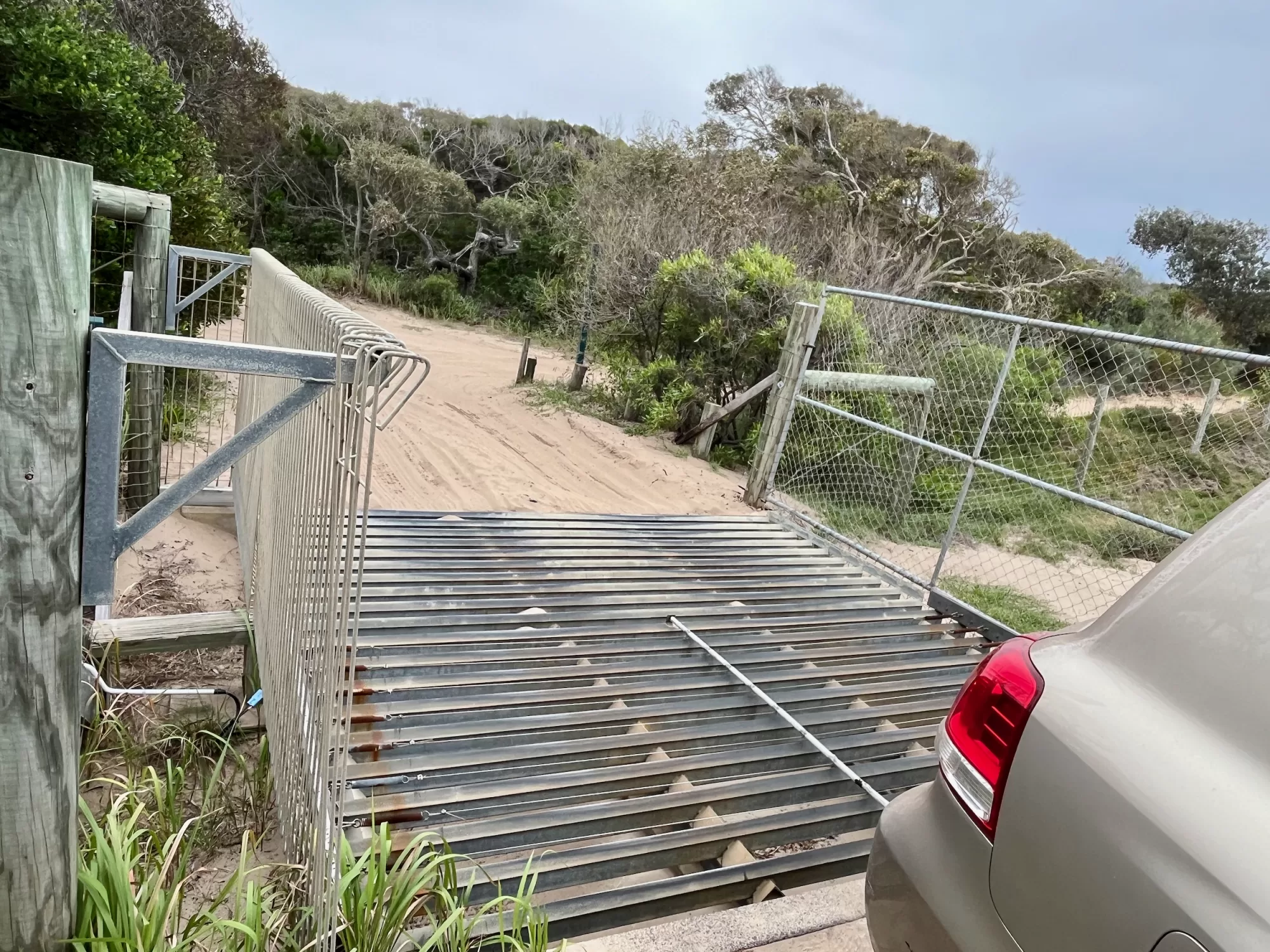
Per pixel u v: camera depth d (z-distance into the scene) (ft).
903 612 16.03
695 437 30.83
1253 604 4.32
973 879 5.01
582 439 29.99
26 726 4.66
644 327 35.06
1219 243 87.35
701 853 8.68
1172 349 13.03
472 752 9.44
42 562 4.50
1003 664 5.31
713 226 41.19
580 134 101.40
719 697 11.59
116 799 7.55
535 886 7.38
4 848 4.77
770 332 29.14
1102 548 24.04
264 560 10.23
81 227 4.35
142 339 4.64
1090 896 4.24
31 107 24.07
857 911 7.82
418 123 94.79
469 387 37.37
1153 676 4.55
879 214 67.21
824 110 78.95
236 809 9.22
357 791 8.49
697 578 16.20
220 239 31.65
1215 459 25.84
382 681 10.65
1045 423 28.68
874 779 10.33
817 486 26.04
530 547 16.63
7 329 4.18
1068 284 71.41
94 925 5.53
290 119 79.15
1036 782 4.72
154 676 12.35
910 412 27.71
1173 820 3.98
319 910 5.98
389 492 21.62
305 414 6.97
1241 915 3.58
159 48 52.60
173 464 20.25
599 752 9.81
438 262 79.77
